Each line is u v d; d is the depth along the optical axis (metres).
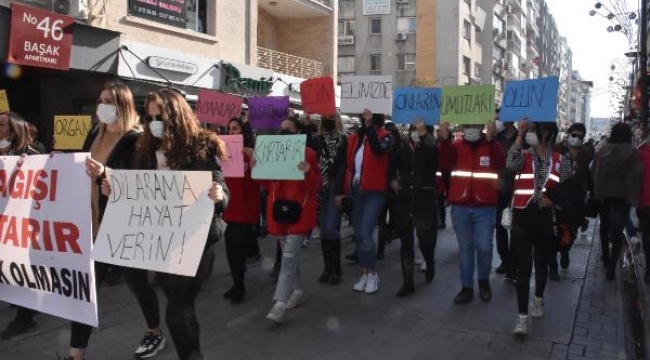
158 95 3.27
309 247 8.21
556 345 4.36
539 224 4.57
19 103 11.50
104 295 5.64
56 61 9.34
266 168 4.76
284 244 5.00
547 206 4.55
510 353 4.21
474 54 41.25
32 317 4.65
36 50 8.98
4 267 3.56
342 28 39.41
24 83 11.55
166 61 11.91
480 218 5.41
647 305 5.26
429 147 5.74
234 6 14.57
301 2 19.23
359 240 5.82
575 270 6.84
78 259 3.23
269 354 4.23
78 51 9.87
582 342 4.42
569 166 4.62
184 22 12.95
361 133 6.06
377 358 4.14
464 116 5.59
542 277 4.90
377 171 5.59
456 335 4.59
